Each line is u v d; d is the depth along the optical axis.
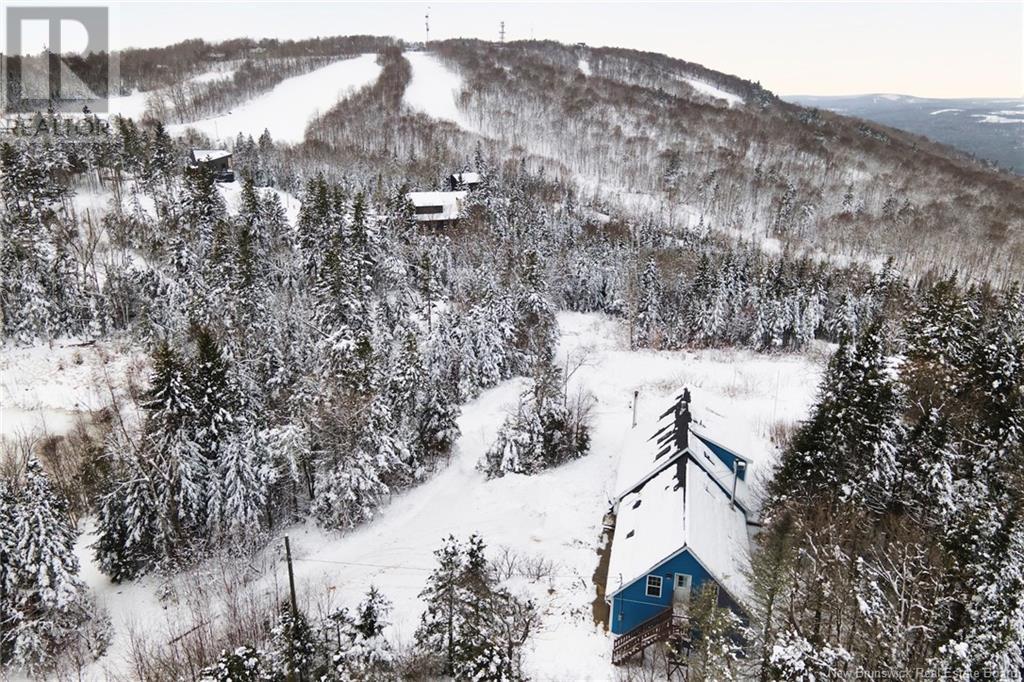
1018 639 22.62
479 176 110.19
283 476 40.78
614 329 80.50
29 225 62.78
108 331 63.25
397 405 46.66
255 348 49.66
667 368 66.31
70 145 88.25
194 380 37.66
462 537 38.28
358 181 105.50
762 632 25.48
